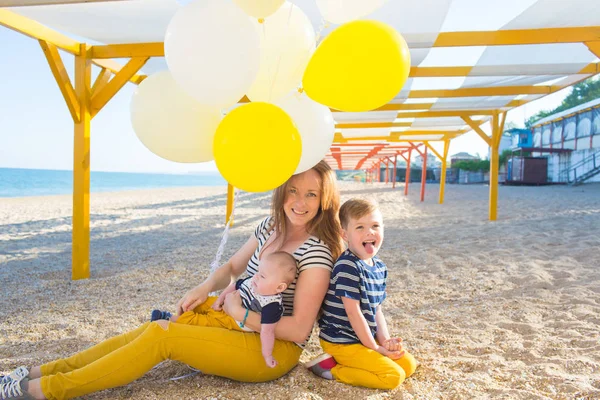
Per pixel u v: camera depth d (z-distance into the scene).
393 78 1.60
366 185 30.00
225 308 2.09
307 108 2.07
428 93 6.97
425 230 7.78
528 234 6.74
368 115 8.77
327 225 2.13
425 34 4.26
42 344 2.77
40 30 3.87
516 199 14.62
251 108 1.69
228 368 1.96
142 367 1.85
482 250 5.68
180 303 2.18
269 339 1.93
